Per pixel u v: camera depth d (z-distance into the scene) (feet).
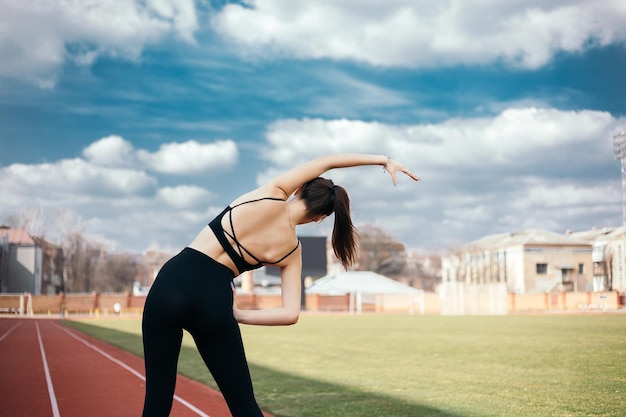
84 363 45.52
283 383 34.32
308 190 11.23
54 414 24.31
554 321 114.83
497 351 53.57
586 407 25.30
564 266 249.75
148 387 10.37
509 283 257.96
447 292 199.00
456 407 25.73
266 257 10.89
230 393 10.55
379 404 26.71
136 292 298.35
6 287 238.89
